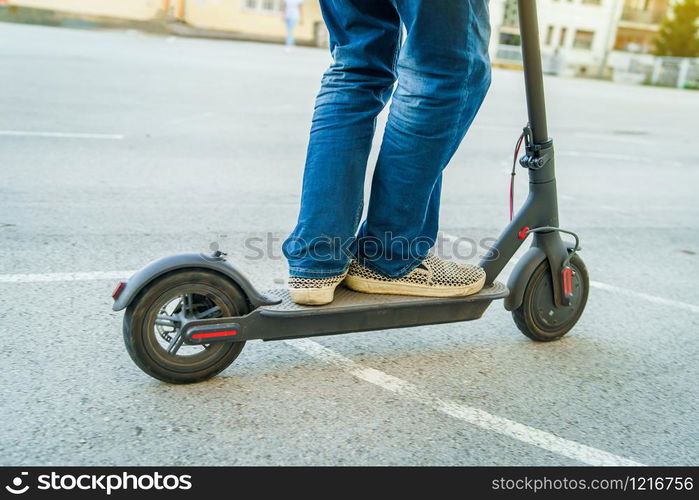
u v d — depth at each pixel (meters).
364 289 2.53
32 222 4.23
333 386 2.47
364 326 2.49
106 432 2.09
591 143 9.96
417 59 2.18
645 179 7.54
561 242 2.89
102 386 2.36
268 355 2.68
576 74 39.00
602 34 43.69
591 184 7.02
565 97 18.55
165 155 6.43
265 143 7.36
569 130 11.25
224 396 2.34
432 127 2.26
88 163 5.85
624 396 2.55
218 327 2.32
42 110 7.98
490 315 3.29
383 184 2.41
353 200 2.34
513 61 31.77
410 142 2.30
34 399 2.25
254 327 2.37
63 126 7.24
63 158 5.94
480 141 8.84
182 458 2.00
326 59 20.38
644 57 38.94
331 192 2.30
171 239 4.12
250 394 2.37
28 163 5.66
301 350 2.75
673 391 2.62
